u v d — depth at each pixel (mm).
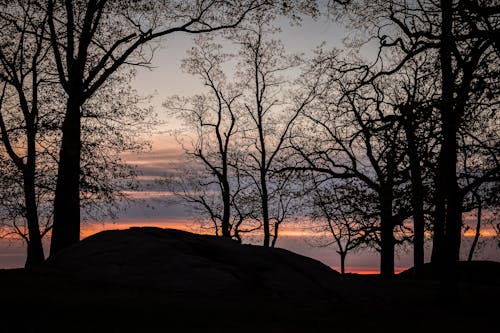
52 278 16969
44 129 26922
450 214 19641
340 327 13734
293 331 12812
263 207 38281
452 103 18016
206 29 25750
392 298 19266
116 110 27625
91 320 12797
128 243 18203
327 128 32281
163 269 17062
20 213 28359
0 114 27594
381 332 13641
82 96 23891
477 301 21047
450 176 19172
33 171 27781
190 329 12430
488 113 18141
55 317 12914
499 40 17406
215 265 17562
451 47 18359
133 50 24750
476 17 17516
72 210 23531
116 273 16953
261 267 18078
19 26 25938
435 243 29438
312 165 33406
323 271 18984
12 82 27141
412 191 19641
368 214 28375
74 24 24125
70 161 23625
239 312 14328
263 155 38344
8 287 15688
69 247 18750
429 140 18328
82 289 15867
